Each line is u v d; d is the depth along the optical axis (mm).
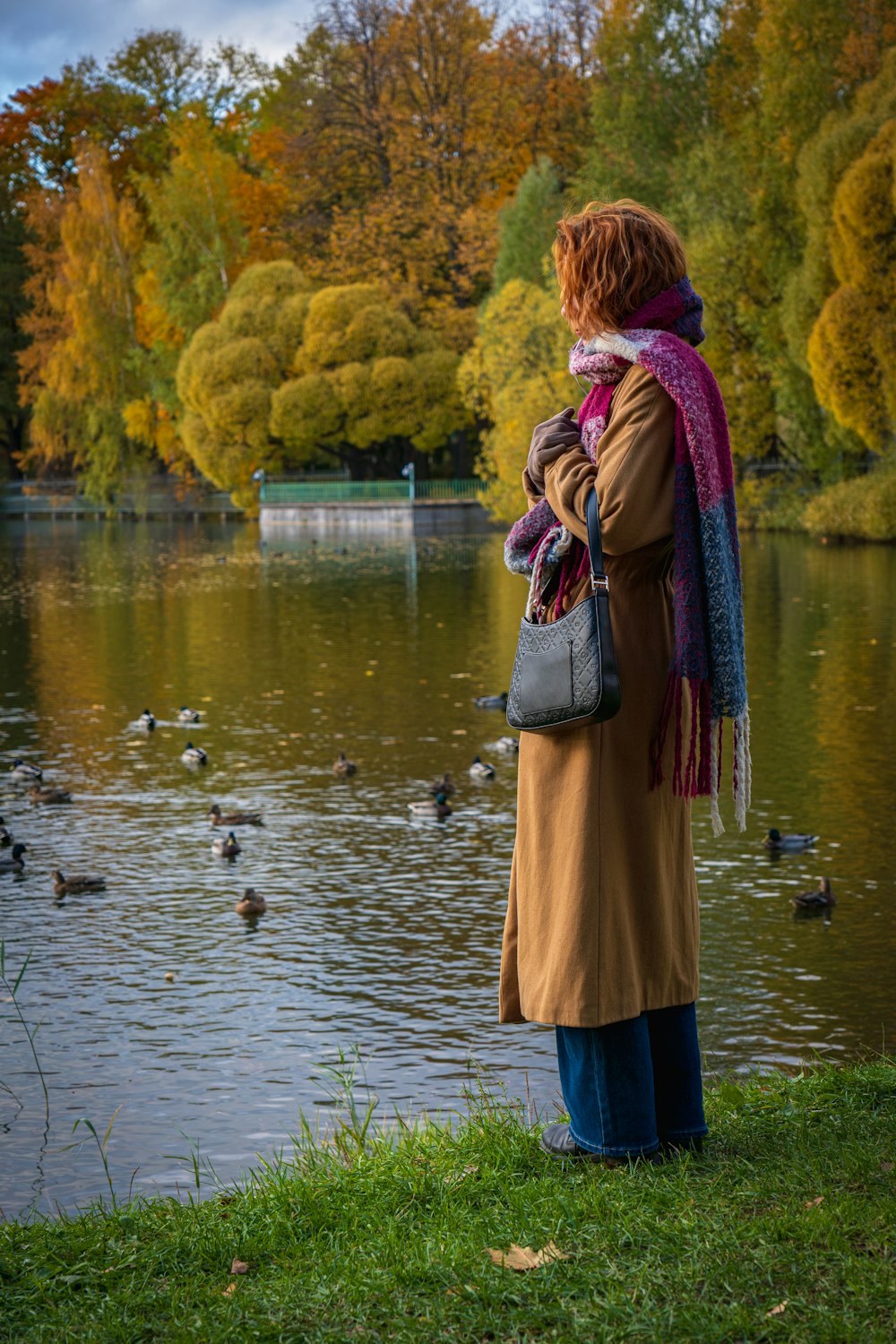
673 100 53281
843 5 44594
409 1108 6773
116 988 8695
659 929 3623
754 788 13344
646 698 3547
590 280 3500
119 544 58531
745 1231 3258
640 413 3379
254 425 61656
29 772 14922
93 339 73250
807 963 8695
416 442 60406
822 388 39656
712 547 3322
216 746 16469
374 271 64125
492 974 8773
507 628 26625
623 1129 3693
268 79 83000
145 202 84250
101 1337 3078
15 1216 5672
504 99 66062
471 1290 3072
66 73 84500
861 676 19250
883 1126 4168
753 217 45094
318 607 31266
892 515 39938
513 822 12719
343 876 11094
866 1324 2809
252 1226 3715
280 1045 7699
